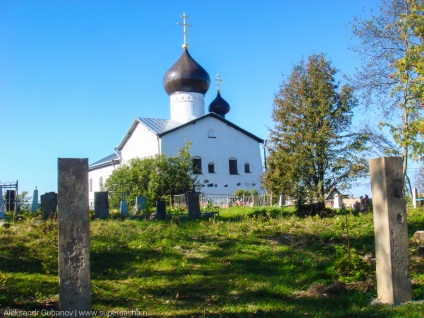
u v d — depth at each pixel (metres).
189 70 47.88
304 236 15.24
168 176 32.06
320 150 22.16
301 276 11.30
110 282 10.61
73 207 7.14
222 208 26.59
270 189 23.45
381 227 8.88
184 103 48.12
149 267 11.77
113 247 13.18
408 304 8.46
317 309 8.93
